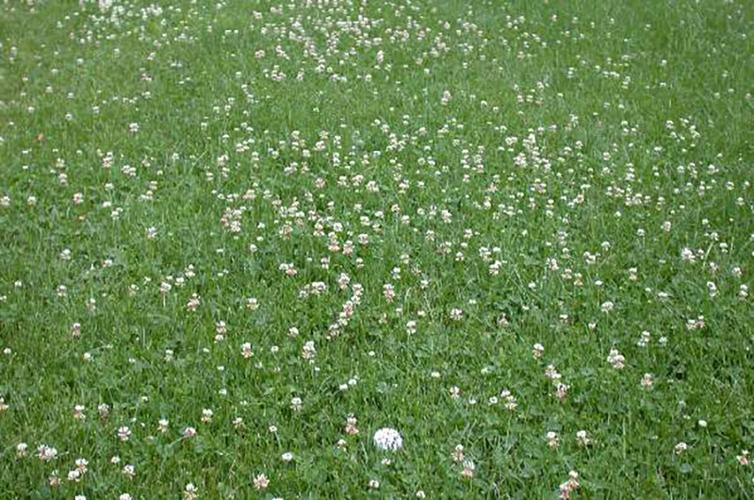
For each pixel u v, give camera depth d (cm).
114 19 496
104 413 240
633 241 304
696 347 262
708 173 342
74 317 268
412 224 309
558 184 332
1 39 467
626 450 234
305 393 247
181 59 436
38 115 372
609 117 384
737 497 224
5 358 256
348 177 331
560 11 539
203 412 239
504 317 273
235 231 301
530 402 246
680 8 548
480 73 430
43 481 224
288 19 498
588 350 260
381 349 261
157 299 276
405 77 416
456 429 238
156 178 332
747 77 442
